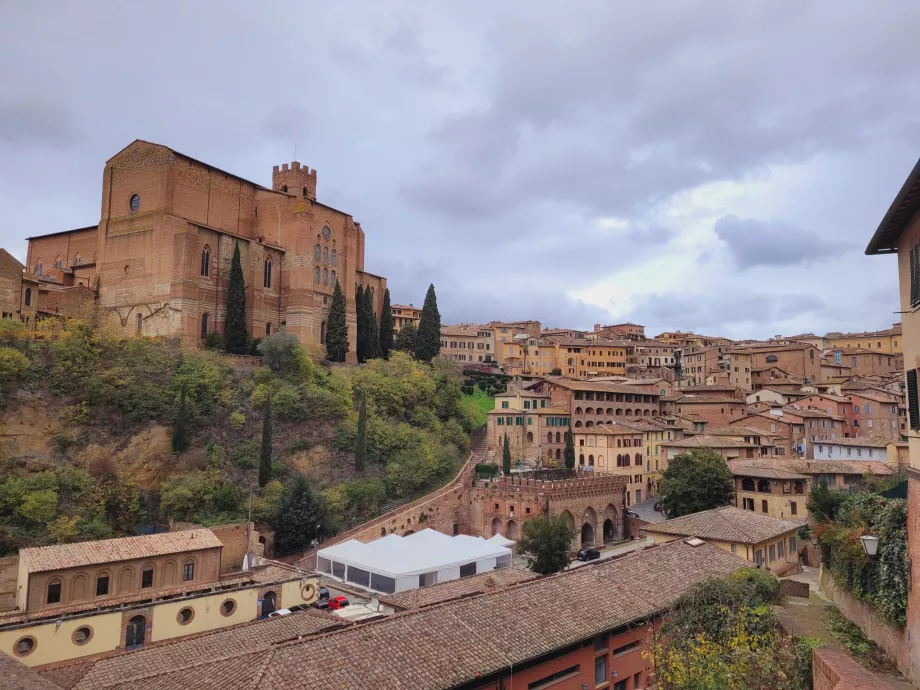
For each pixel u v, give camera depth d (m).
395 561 67.88
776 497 85.81
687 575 44.16
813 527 43.47
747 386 168.62
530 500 93.44
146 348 93.38
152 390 86.06
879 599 29.80
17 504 67.50
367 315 135.62
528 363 192.38
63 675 35.41
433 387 120.31
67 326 89.06
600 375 191.88
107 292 111.88
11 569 57.94
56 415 78.94
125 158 113.62
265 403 94.69
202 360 95.88
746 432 115.31
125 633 47.59
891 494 38.56
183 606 50.62
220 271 111.31
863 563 31.81
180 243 104.94
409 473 98.19
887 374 175.88
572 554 87.94
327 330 123.31
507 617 34.25
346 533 82.38
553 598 37.31
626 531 103.50
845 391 140.62
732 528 56.31
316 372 107.19
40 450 76.75
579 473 107.06
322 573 73.69
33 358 82.25
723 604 34.38
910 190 22.95
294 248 122.88
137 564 52.41
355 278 138.38
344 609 54.97
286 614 47.25
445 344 194.88
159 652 38.16
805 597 41.91
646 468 118.00
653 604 39.34
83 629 45.84
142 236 109.31
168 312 104.38
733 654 27.91
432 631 31.59
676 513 89.88
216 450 85.25
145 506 78.44
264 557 77.81
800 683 26.17
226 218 120.12
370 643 29.73
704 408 138.50
